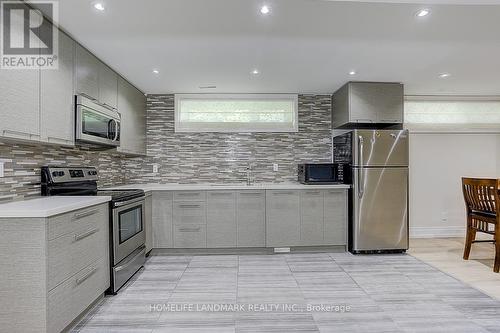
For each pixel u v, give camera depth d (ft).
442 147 15.88
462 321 7.23
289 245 12.83
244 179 14.71
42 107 7.08
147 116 14.61
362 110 12.85
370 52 9.59
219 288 9.20
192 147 14.66
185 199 12.69
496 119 15.78
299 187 12.75
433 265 11.30
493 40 8.76
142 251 10.96
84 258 7.20
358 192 12.58
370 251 12.75
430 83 13.24
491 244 14.30
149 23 7.55
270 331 6.81
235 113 14.89
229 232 12.74
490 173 15.92
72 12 6.97
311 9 6.97
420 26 7.88
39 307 5.77
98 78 9.85
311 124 14.90
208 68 11.00
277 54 9.70
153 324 7.11
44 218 5.76
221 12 7.06
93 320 7.29
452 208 15.93
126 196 9.39
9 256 5.76
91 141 8.96
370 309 7.84
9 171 7.52
